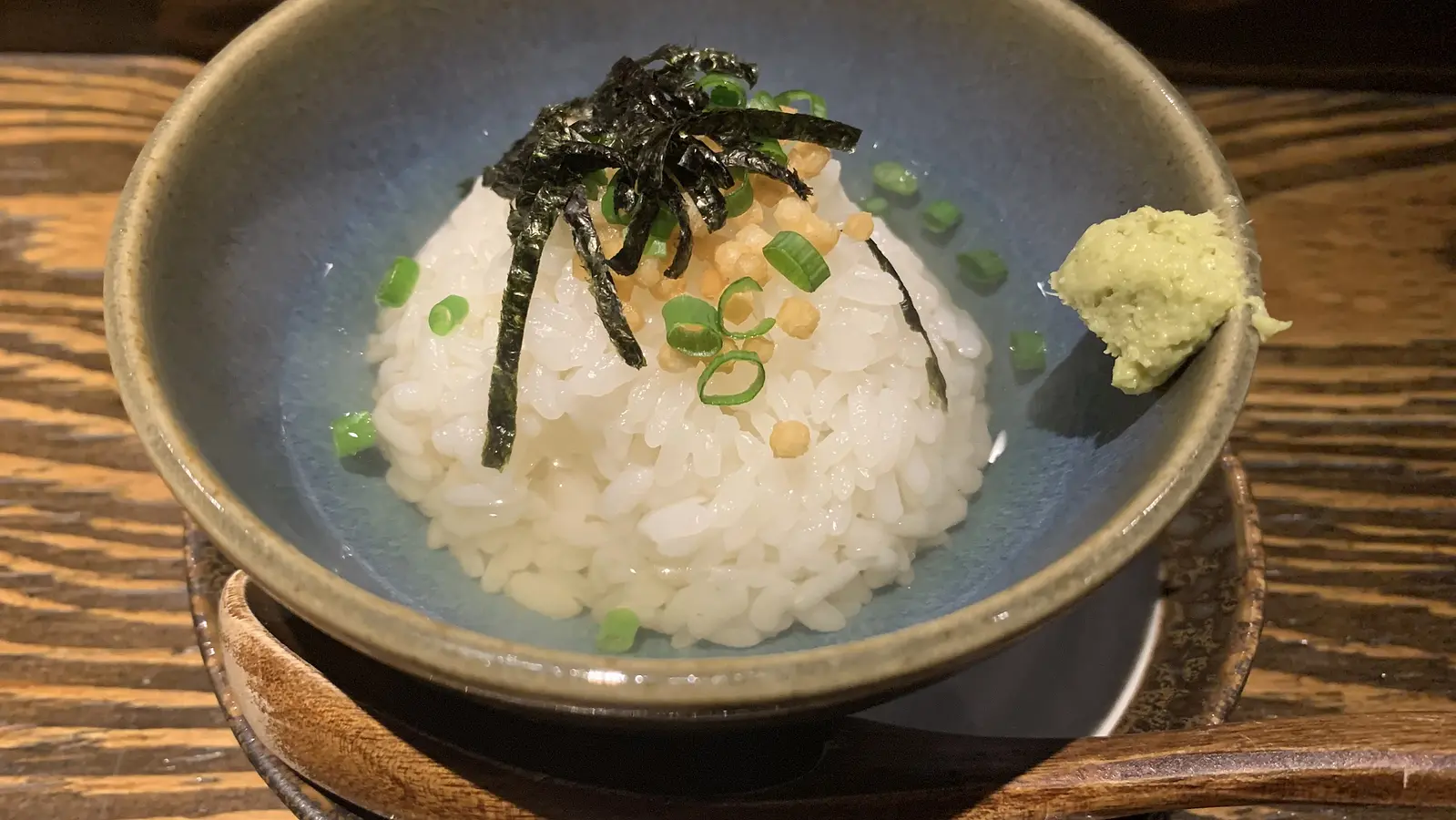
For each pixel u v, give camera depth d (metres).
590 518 0.14
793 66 0.17
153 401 0.11
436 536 0.14
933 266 0.17
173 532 0.15
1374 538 0.16
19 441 0.16
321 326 0.16
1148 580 0.14
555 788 0.11
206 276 0.13
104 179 0.19
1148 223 0.13
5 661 0.14
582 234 0.13
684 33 0.17
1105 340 0.13
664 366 0.14
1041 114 0.16
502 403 0.14
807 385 0.14
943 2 0.16
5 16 0.20
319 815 0.12
